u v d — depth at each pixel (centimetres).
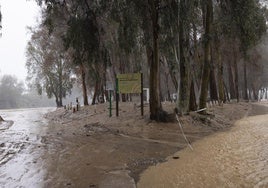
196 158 870
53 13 1897
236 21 1586
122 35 1666
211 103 2766
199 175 696
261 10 2139
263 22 1902
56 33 3170
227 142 1120
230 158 848
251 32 1634
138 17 1580
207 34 1886
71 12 1836
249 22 1588
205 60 1950
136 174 727
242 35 1641
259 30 1878
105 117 1961
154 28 1593
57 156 923
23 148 1068
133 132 1384
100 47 1861
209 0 1603
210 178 670
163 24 1634
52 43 4112
